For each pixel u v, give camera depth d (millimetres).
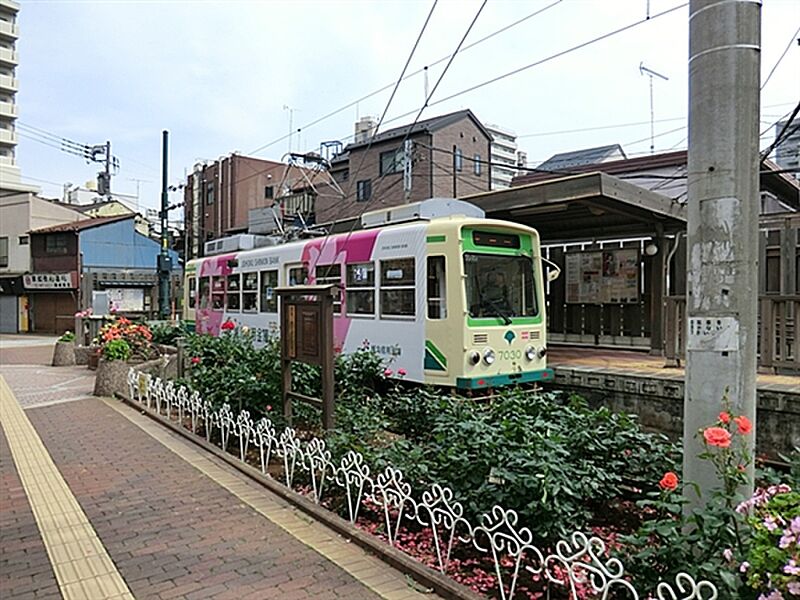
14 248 34594
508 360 8562
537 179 21141
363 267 9648
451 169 28641
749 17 3027
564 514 3736
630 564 3018
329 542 4293
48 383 12750
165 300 20375
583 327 13125
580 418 4961
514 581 3309
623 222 11547
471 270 8336
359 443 5289
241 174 35719
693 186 3152
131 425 8344
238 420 6719
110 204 40500
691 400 3123
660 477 4383
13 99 45062
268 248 12555
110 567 3922
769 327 8039
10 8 44344
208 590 3596
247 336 10180
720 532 2697
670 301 9141
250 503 5133
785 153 14609
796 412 6664
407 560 3836
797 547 2158
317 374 7375
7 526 4660
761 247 9344
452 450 4262
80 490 5520
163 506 5074
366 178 29203
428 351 8469
